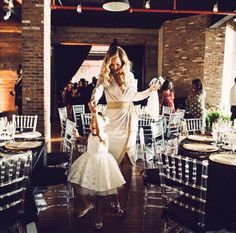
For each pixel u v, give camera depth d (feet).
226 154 9.70
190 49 30.73
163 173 8.36
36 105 20.48
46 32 20.88
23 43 20.08
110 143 11.34
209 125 24.68
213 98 29.84
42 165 11.25
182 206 8.28
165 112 22.68
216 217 8.21
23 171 7.86
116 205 11.55
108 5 15.39
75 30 36.19
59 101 37.70
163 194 8.45
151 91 11.51
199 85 23.18
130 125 11.35
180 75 31.96
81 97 32.83
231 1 23.00
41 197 12.57
